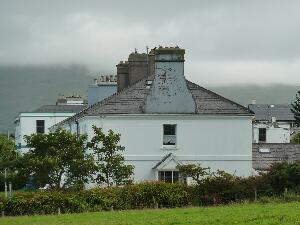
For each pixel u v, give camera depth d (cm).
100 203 4875
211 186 5112
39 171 5106
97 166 5238
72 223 3841
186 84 6169
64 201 4812
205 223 3559
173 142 6112
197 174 5422
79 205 4819
